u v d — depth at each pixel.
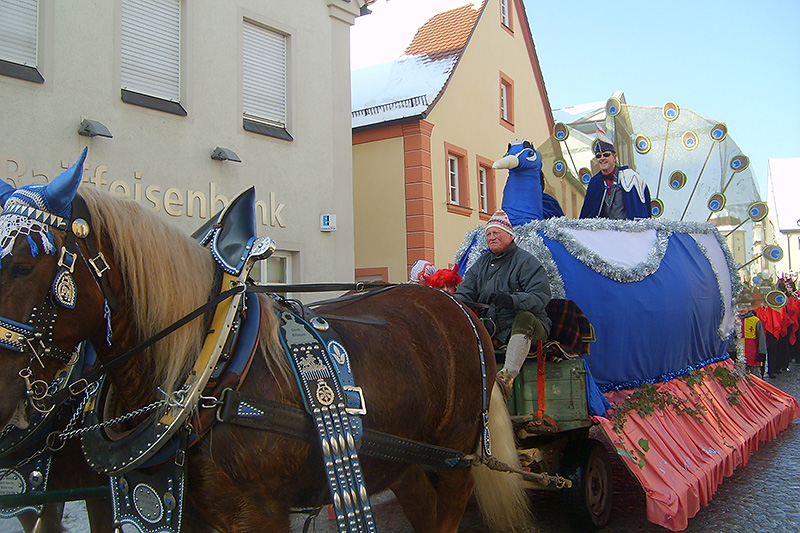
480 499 3.68
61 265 1.93
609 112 7.63
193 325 2.22
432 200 13.59
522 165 5.34
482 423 3.23
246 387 2.20
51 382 1.99
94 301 2.03
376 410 2.54
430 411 2.89
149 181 7.68
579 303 4.74
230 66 8.69
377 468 2.65
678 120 7.64
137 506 2.19
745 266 7.41
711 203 7.54
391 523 4.52
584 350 4.24
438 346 3.05
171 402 2.09
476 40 15.60
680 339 5.52
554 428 3.98
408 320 3.04
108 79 7.34
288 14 9.52
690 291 5.70
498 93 16.44
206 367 2.12
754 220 7.48
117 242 2.13
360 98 14.81
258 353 2.28
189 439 2.09
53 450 2.72
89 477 2.80
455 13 16.17
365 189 13.98
